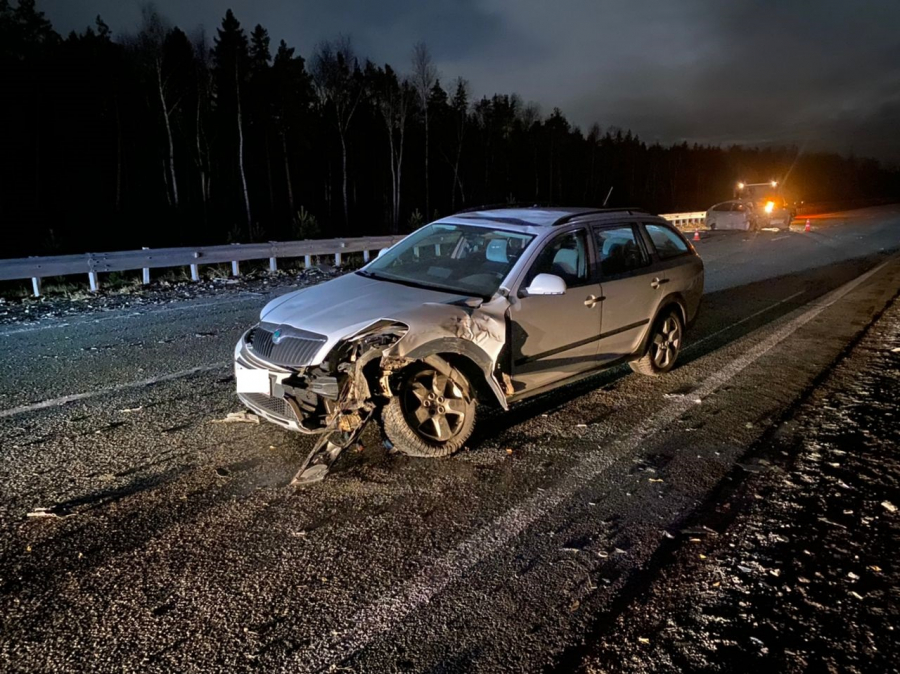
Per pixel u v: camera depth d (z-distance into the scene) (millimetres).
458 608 2705
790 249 20047
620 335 5441
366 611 2674
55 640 2461
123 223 33688
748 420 4992
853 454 4309
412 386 4070
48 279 15461
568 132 73250
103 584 2820
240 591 2795
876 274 13898
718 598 2771
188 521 3375
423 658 2404
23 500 3557
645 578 2926
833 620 2615
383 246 18500
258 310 9742
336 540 3219
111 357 6734
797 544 3205
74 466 4004
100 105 37656
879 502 3627
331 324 3971
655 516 3508
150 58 38562
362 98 49625
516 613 2676
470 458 4227
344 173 45469
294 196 49156
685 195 97500
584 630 2568
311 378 3871
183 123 42312
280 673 2316
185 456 4180
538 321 4590
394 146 53938
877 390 5676
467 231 5254
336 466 4066
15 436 4480
